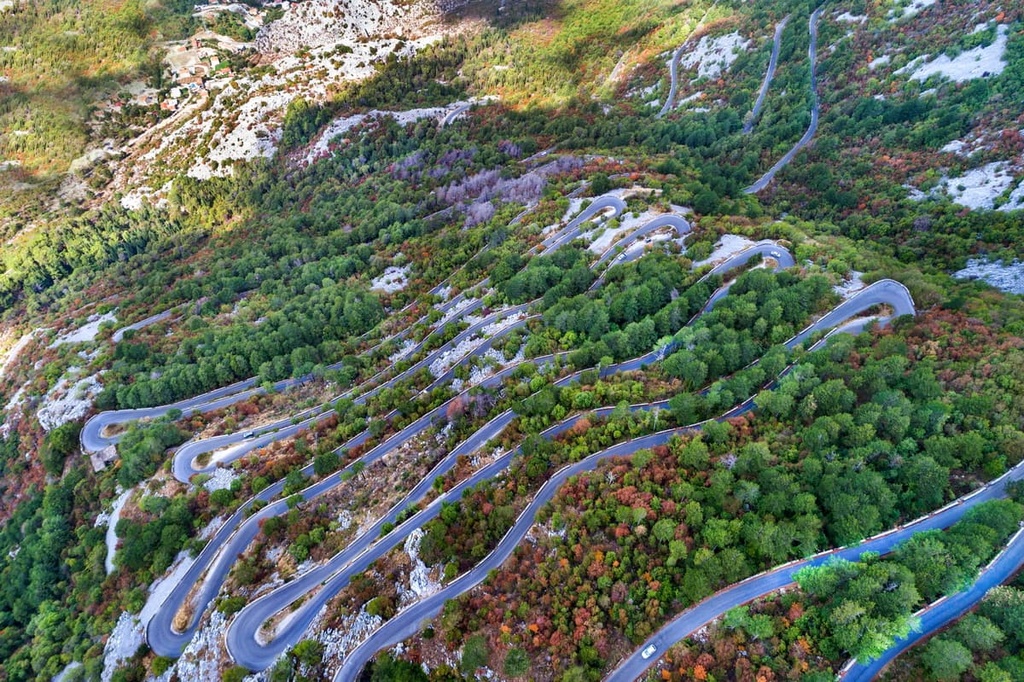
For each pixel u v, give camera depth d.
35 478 145.75
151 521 119.25
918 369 92.62
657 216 169.75
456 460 112.88
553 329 135.75
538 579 80.25
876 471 80.12
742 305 120.00
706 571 72.44
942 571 65.81
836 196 177.75
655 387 111.38
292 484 116.94
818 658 64.62
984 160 158.88
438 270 187.62
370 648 85.50
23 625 118.75
